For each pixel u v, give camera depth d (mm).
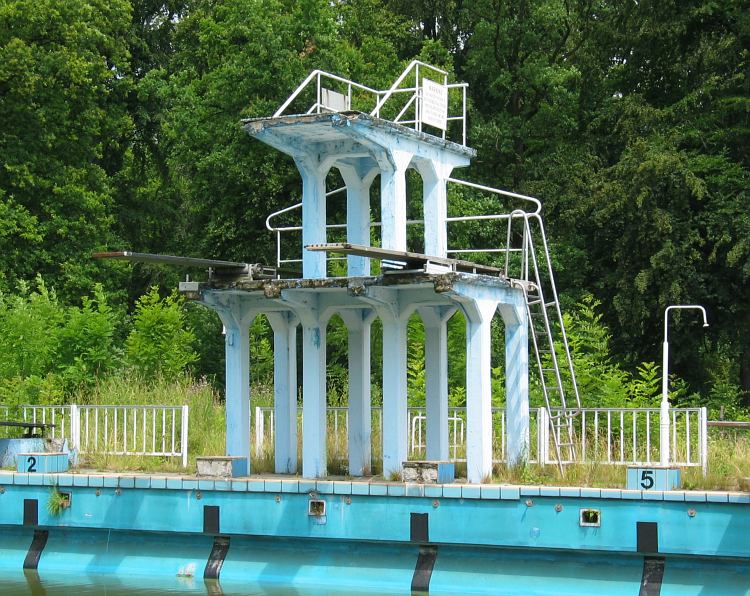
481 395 22281
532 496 20172
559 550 20141
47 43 47531
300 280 22359
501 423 26344
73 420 26484
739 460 22609
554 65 50594
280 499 21719
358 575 21250
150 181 58312
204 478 22469
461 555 20859
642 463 21188
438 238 23891
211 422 30250
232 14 45312
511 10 50656
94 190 49688
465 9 51344
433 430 24219
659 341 43188
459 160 24719
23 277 45969
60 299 46156
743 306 41125
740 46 42500
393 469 22703
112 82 51969
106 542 23234
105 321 35844
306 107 43500
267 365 40531
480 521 20469
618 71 49188
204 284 23359
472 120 49469
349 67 45688
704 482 20672
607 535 19719
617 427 27812
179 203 57250
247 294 23703
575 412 23828
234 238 46188
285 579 21625
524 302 23969
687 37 44312
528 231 24047
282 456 24656
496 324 41281
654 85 46875
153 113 54438
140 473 24031
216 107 45375
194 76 50469
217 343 44781
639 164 40625
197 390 33406
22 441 25844
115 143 51344
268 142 22844
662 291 40375
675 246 40188
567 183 46469
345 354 42469
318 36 44625
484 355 22375
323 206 23891
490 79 50812
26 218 45250
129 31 54375
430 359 24359
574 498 19953
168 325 38000
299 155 23531
